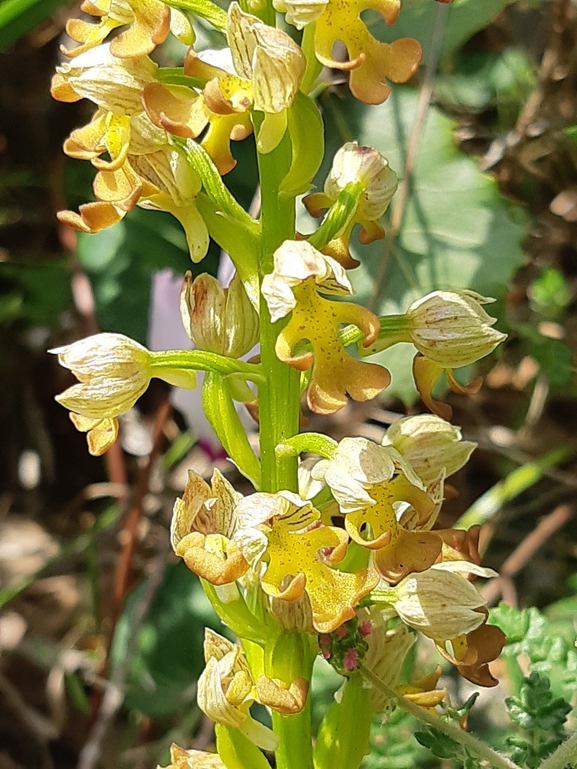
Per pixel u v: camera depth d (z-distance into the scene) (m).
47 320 0.23
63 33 0.23
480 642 0.09
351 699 0.09
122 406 0.09
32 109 0.23
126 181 0.09
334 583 0.08
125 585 0.18
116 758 0.19
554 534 0.20
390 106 0.16
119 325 0.20
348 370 0.08
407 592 0.09
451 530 0.10
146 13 0.09
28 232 0.23
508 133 0.18
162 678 0.18
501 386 0.21
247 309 0.10
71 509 0.23
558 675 0.13
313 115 0.08
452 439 0.09
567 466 0.20
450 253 0.15
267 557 0.08
